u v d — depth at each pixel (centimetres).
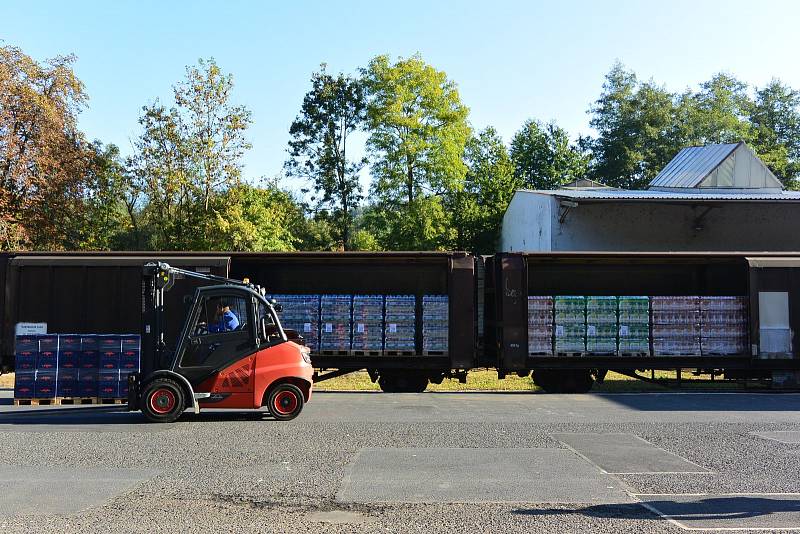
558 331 1805
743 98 6875
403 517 674
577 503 723
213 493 759
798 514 688
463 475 841
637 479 823
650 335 1820
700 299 1834
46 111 3522
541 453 967
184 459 930
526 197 3859
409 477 830
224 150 3750
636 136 6375
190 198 3788
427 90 4597
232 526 646
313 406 1480
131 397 1268
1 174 3481
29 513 687
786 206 3216
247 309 1290
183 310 1741
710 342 1827
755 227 3216
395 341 1794
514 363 1778
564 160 6244
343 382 2119
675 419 1288
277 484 796
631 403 1545
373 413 1366
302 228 5466
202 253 1812
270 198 4359
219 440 1070
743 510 700
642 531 634
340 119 5281
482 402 1564
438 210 4625
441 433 1128
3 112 3428
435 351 1784
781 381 1838
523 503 722
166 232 3803
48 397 1413
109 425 1226
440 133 4634
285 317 1802
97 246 4309
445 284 1908
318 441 1059
